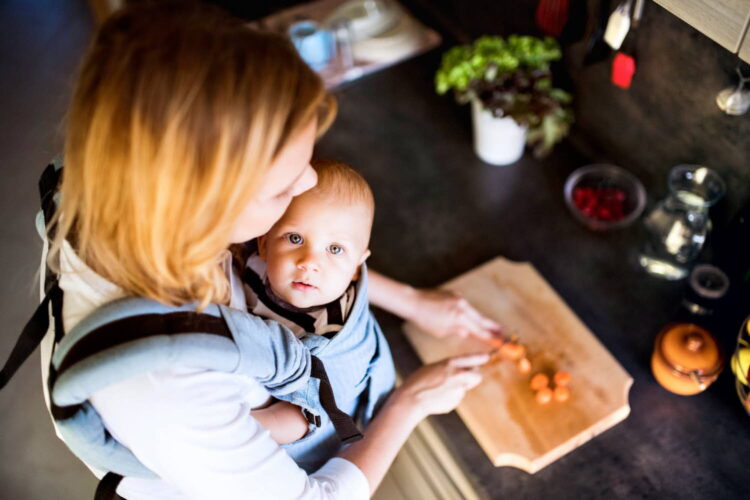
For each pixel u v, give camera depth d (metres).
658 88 1.36
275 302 0.96
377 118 1.75
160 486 0.86
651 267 1.41
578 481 1.14
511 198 1.56
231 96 0.57
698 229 1.34
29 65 2.19
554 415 1.20
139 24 0.59
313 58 1.83
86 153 0.59
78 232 0.69
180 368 0.67
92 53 0.60
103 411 0.67
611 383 1.24
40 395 1.54
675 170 1.35
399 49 1.87
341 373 0.98
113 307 0.66
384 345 1.09
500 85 1.45
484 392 1.24
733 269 1.31
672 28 1.25
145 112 0.56
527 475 1.16
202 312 0.70
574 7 1.42
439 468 1.21
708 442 1.17
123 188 0.59
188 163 0.57
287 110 0.60
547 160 1.62
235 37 0.59
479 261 1.45
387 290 1.30
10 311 1.66
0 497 1.42
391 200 1.57
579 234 1.48
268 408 0.90
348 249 0.93
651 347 1.30
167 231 0.61
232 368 0.71
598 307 1.36
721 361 1.16
